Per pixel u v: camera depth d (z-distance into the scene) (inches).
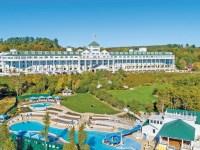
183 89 6496.1
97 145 4601.4
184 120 4712.1
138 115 6161.4
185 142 4355.3
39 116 6181.1
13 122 5757.9
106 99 7126.0
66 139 4813.0
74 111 6417.3
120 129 5418.3
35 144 4018.2
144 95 7682.1
